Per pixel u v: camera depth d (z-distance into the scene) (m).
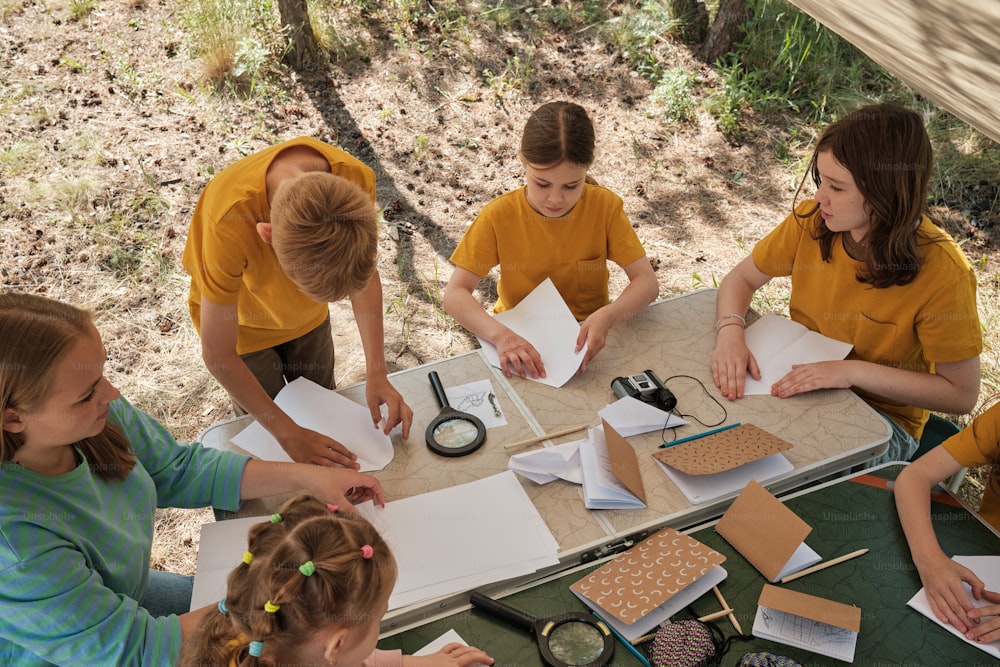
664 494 1.93
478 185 4.71
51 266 4.11
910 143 2.00
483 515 1.87
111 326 3.84
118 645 1.50
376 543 1.34
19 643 1.48
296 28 5.34
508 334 2.38
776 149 4.96
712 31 5.52
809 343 2.37
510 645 1.61
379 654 1.52
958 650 1.59
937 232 2.19
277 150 2.04
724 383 2.24
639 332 2.49
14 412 1.39
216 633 1.35
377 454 2.05
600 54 5.68
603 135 5.08
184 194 4.54
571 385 2.28
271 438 2.11
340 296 1.74
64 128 4.96
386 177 4.74
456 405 2.20
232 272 1.95
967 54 1.28
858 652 1.59
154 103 5.18
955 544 1.81
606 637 1.60
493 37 5.77
